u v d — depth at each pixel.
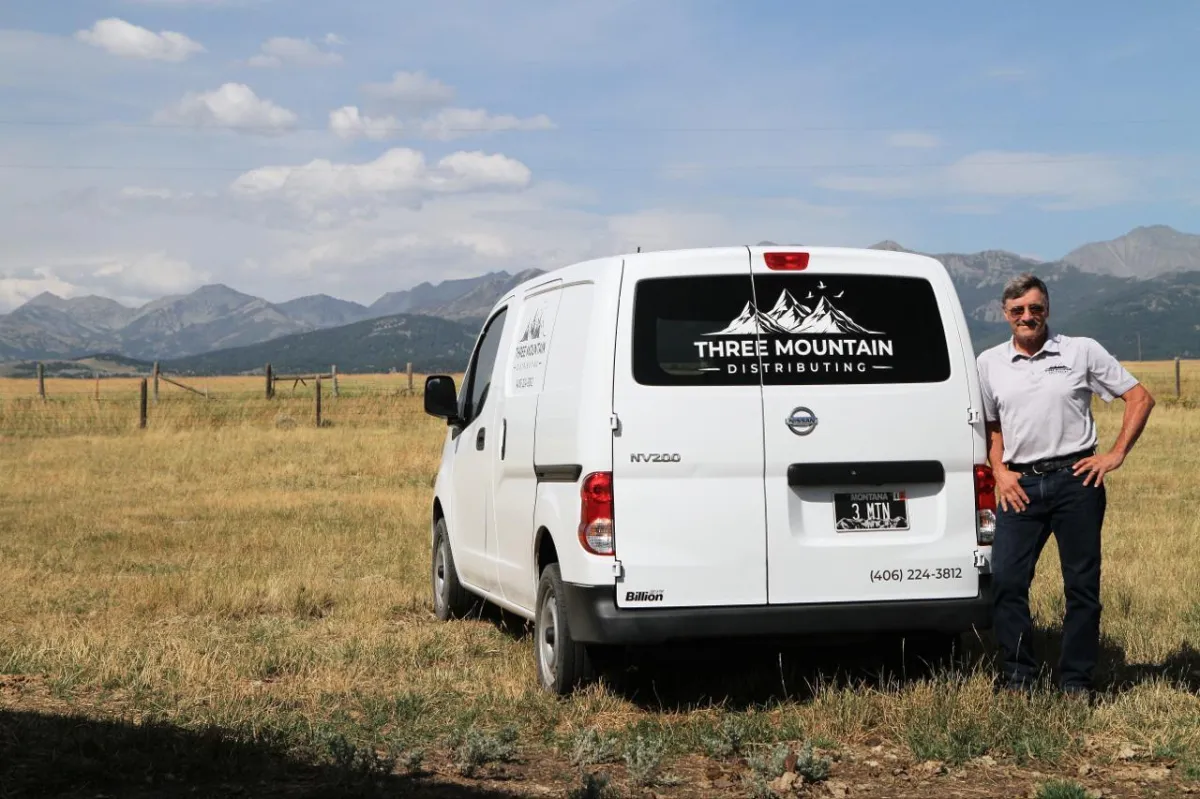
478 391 8.66
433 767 5.34
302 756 5.46
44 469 21.86
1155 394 47.97
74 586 10.66
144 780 5.06
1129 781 5.07
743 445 6.10
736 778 5.16
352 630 8.73
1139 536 12.45
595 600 6.04
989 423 6.41
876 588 6.19
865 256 6.36
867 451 6.20
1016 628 6.29
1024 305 6.19
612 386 6.08
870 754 5.48
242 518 15.47
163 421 32.47
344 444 26.03
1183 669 7.00
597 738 5.61
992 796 4.89
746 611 6.06
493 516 7.91
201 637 8.44
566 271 6.89
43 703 6.49
